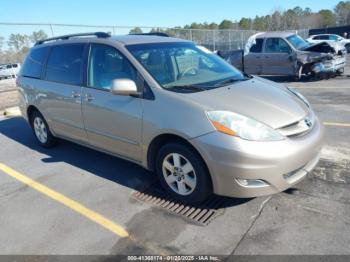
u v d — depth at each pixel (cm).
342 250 262
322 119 604
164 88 341
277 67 1175
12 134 652
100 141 415
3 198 391
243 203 335
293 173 309
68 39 466
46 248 294
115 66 384
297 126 315
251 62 1235
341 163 407
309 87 986
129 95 356
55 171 454
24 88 534
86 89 414
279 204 328
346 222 294
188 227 306
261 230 293
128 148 377
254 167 285
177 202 348
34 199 382
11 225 334
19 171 465
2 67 1185
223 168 293
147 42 405
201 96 325
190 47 439
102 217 334
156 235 299
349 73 1233
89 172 441
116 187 393
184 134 309
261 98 335
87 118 418
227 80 387
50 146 543
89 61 418
